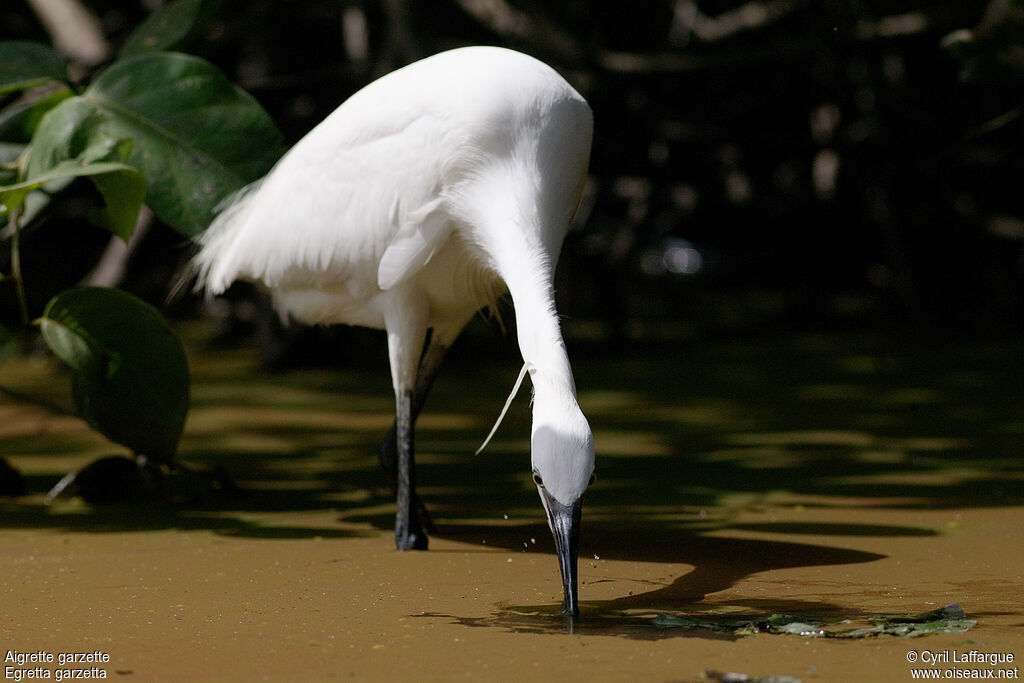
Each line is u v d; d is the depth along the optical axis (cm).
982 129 1530
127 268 1916
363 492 1118
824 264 2631
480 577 782
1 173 1036
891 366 1992
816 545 866
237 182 988
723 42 2423
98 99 992
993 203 2691
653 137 2328
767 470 1191
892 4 2261
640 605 696
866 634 618
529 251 819
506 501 1065
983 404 1603
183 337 2494
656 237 2997
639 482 1138
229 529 965
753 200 2484
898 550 847
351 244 917
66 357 971
